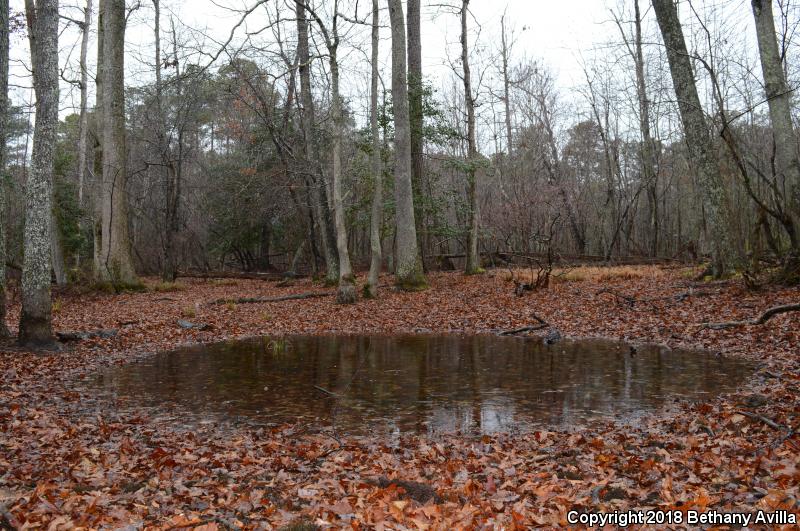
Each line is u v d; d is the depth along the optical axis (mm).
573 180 42281
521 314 16359
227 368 10984
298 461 5961
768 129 27500
